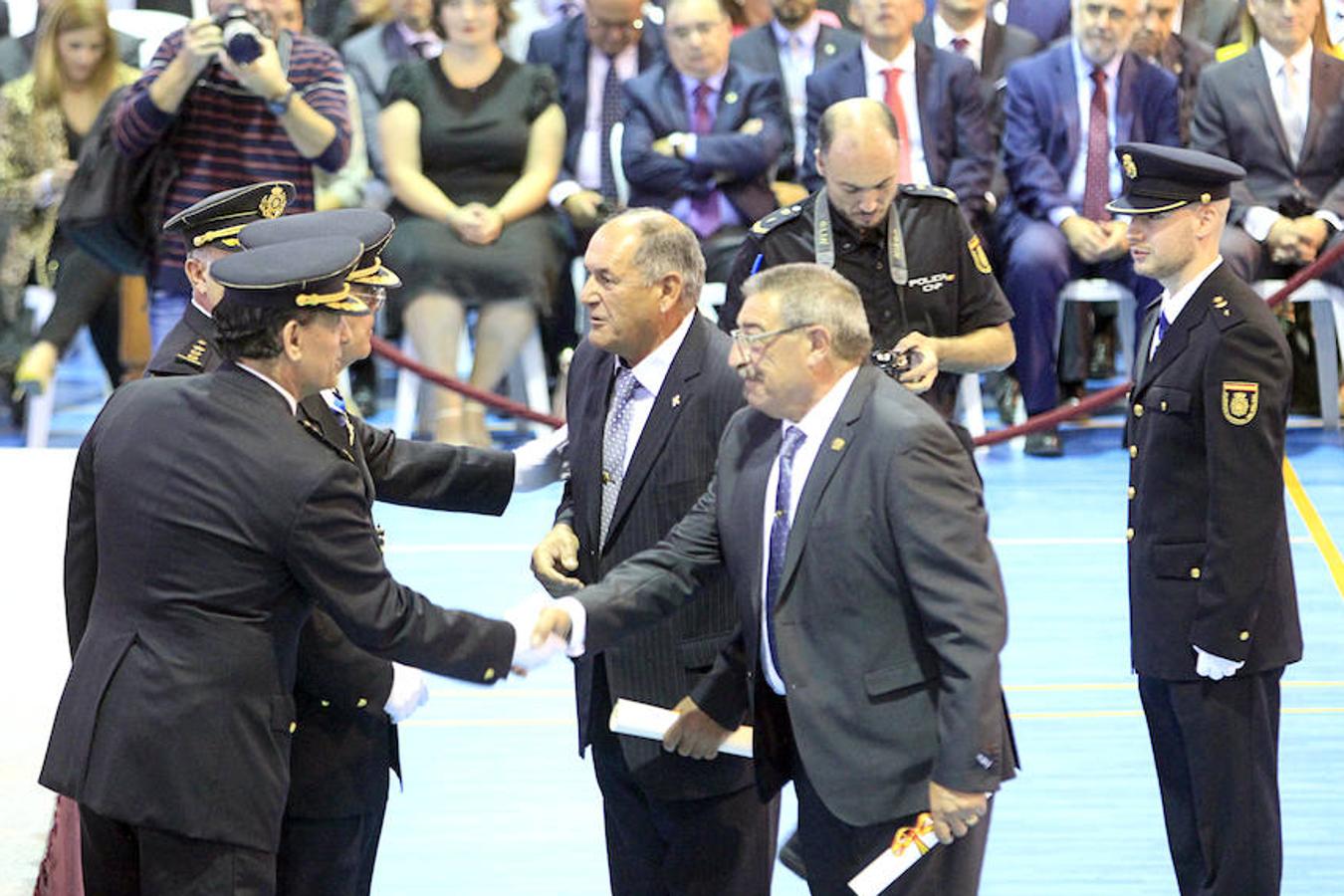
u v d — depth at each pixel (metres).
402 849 16.31
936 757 11.26
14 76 28.62
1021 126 27.70
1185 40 29.44
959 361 16.62
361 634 11.01
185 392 11.09
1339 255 25.72
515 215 27.45
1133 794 17.28
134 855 11.36
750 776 12.84
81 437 28.77
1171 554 13.62
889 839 11.55
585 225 27.83
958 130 26.97
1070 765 17.92
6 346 28.08
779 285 11.55
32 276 28.14
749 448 12.08
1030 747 18.33
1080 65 27.62
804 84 27.17
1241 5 30.83
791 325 11.43
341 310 11.09
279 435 10.92
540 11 31.55
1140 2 28.56
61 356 27.05
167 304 23.89
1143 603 13.84
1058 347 29.05
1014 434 25.08
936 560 11.17
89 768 10.86
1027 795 17.30
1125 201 13.80
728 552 12.10
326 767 12.09
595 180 28.36
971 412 27.12
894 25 26.48
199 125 23.50
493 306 27.34
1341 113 26.94
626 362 13.02
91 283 27.14
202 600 10.80
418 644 11.19
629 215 12.71
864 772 11.45
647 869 13.45
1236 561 13.15
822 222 16.50
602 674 13.12
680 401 12.78
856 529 11.42
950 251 16.69
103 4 27.25
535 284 27.25
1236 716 13.59
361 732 12.23
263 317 10.90
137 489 10.93
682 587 12.39
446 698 20.00
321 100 24.08
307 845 12.20
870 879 11.43
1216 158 13.53
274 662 11.02
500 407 25.42
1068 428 29.77
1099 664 20.38
